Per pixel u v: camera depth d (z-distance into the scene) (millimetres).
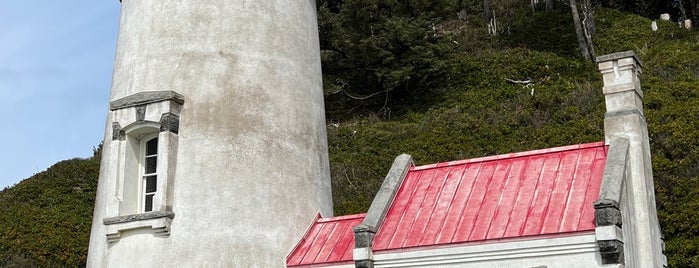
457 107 34188
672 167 23234
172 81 14273
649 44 40469
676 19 49031
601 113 28734
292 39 15617
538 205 12039
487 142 29797
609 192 11281
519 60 38000
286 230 13969
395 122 34188
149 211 13664
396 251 12328
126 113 13977
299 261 13484
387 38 36031
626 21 43656
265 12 15305
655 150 24422
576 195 11977
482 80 36781
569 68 37031
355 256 12453
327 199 15461
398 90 37344
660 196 21875
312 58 16156
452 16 49781
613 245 10641
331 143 32562
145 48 14773
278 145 14484
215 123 14031
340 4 42000
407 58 36438
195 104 14102
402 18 36375
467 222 12273
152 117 13742
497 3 50531
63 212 29266
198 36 14633
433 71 36625
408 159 14594
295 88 15273
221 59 14516
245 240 13438
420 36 36500
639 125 13023
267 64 14922
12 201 30109
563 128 28594
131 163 13938
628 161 12695
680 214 20719
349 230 13953
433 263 12031
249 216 13641
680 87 28828
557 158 13133
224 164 13797
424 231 12500
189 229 13234
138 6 15398
